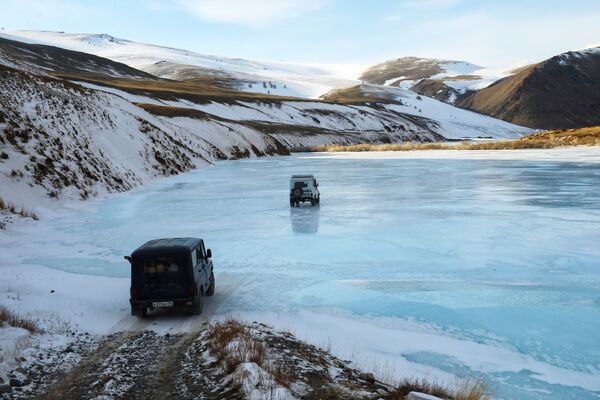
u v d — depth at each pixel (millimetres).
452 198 31328
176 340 10086
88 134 41469
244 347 8555
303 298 13664
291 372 7742
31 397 7062
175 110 91938
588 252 17766
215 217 27125
